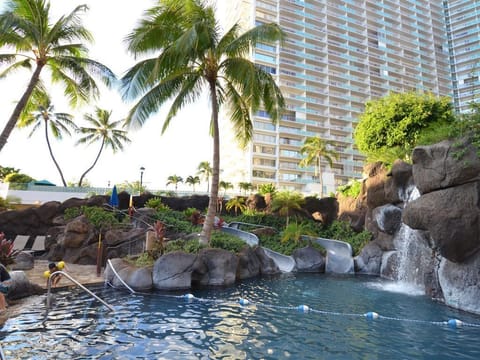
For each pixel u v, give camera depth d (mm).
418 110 18234
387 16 77625
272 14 63875
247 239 19547
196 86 14281
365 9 74875
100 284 10508
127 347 5238
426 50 82500
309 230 19047
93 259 14758
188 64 14297
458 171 7742
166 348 5223
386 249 15227
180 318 7016
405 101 19391
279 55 61688
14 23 13562
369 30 75062
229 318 7094
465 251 7766
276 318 7148
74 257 14906
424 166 8734
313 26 66625
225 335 5926
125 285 9961
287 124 60344
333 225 21984
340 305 8500
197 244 12391
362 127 21562
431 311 7844
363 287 11422
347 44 71188
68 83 17922
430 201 8336
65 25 15812
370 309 8062
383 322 6891
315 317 7273
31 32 14578
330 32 68625
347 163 63062
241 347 5320
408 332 6211
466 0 85562
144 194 25656
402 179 14070
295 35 64438
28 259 12930
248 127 15758
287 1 65375
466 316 7348
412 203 9000
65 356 4816
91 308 7656
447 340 5754
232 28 13836
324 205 24609
